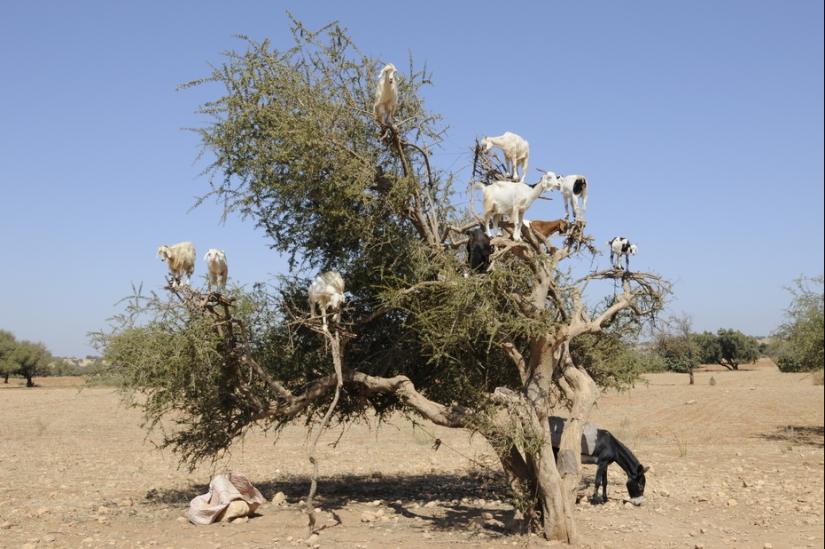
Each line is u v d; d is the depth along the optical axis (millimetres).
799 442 26828
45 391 71938
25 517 13703
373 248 13656
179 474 20250
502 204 11250
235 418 14906
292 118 12641
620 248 12625
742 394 49531
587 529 12289
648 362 16578
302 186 12914
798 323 22609
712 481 17797
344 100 13305
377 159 13586
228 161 13781
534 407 11281
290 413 14453
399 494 16844
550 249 12391
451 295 11398
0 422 37594
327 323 12578
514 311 11898
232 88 13445
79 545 11523
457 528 12531
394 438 29578
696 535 11852
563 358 12492
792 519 13000
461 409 12250
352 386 15359
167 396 14141
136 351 13406
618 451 14977
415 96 13742
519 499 11383
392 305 12297
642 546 11055
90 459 23578
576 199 12156
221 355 13719
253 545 11375
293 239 14594
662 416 37594
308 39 13383
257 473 20438
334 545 11289
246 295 13797
